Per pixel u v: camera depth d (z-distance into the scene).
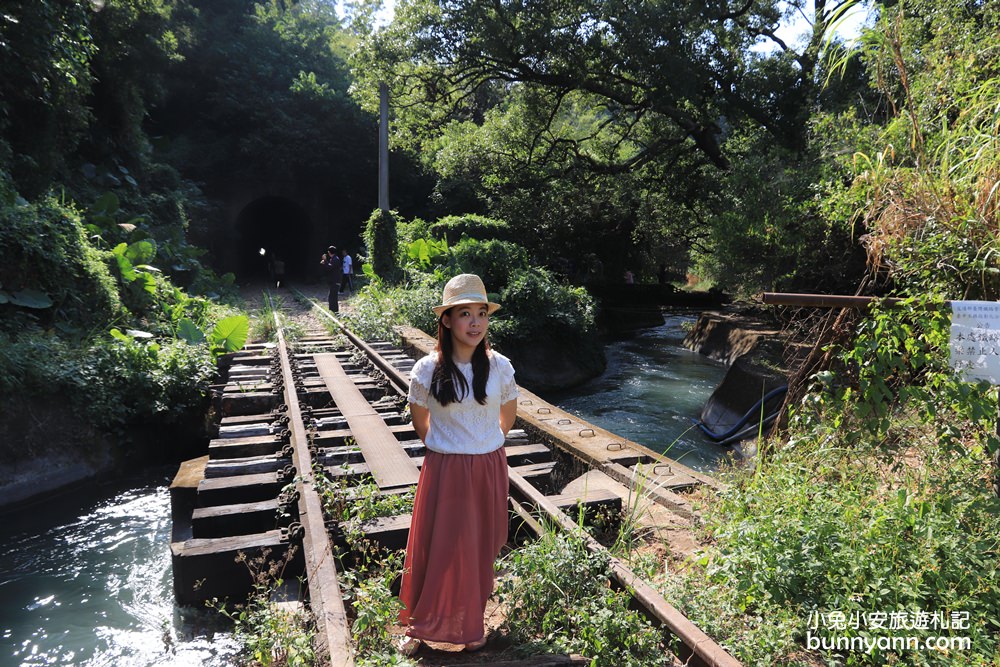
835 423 3.82
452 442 2.76
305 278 33.12
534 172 24.94
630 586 3.00
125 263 12.28
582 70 20.75
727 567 3.17
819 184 9.06
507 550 4.11
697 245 27.89
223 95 31.02
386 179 19.94
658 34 18.53
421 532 2.80
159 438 8.80
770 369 8.93
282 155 30.45
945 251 3.58
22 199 11.22
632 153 29.36
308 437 5.64
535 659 2.63
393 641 2.82
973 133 3.94
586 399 12.20
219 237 31.08
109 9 19.05
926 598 2.89
